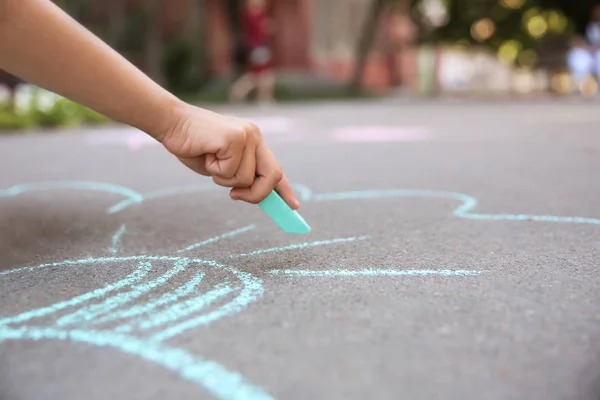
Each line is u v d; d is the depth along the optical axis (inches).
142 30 535.5
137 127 50.1
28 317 41.0
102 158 141.1
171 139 49.4
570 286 45.7
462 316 39.8
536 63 525.7
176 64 536.7
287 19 516.1
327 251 57.2
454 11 564.7
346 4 559.8
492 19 573.6
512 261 53.0
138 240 62.9
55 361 34.6
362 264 52.6
